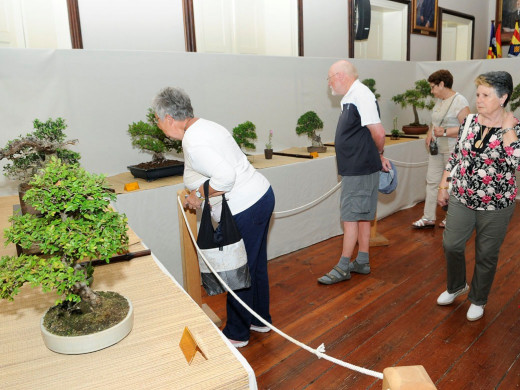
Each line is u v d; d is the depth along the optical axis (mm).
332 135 4340
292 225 3412
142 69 2904
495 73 1919
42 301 1180
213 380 817
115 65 2787
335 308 2590
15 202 2291
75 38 3012
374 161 2711
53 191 875
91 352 907
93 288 1217
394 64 4902
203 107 3252
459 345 2162
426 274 3031
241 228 1922
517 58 4641
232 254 1858
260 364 2057
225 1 3955
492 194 2064
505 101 1946
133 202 2436
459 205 2229
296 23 4207
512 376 1914
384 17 5691
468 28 7078
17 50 2432
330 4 4594
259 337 2293
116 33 3221
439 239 3719
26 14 2924
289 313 2547
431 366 2002
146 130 2658
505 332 2266
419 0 5754
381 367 2012
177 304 1119
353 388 1873
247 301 2068
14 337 991
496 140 1980
